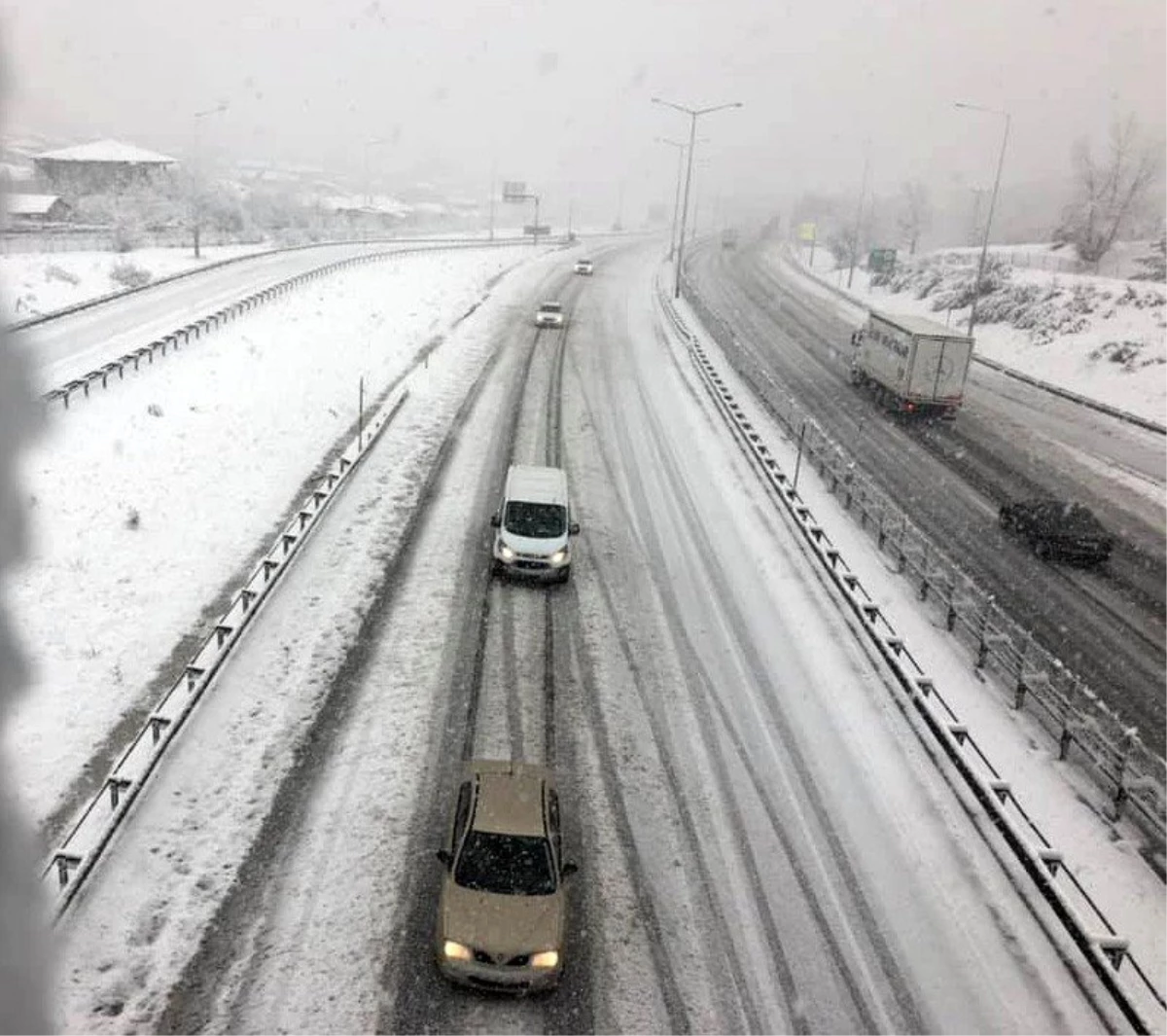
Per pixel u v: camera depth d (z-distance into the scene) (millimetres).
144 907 11750
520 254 91875
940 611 22281
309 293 54156
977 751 15531
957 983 11953
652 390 40906
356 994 10898
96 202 82375
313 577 20906
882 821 14875
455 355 43969
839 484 30266
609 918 12445
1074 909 12617
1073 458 35938
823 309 71625
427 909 12258
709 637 20188
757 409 39375
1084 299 55500
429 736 15805
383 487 26844
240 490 25125
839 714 17719
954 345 38250
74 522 21938
